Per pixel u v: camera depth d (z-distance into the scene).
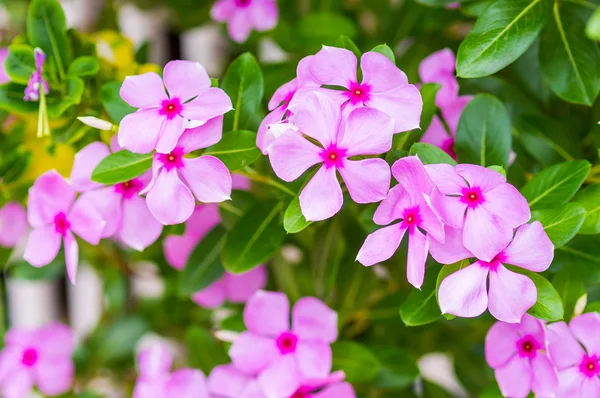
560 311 0.56
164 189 0.57
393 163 0.57
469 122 0.60
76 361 0.76
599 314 0.58
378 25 0.75
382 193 0.55
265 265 0.71
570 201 0.58
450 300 0.55
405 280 0.68
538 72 0.66
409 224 0.55
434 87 0.60
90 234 0.61
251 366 0.63
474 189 0.55
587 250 0.60
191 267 0.67
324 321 0.63
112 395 0.80
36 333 0.72
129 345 0.77
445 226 0.55
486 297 0.55
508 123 0.60
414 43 0.70
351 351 0.64
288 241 0.70
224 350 0.68
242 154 0.58
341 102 0.56
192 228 0.69
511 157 0.62
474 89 0.66
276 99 0.58
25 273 0.74
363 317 0.68
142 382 0.68
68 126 0.63
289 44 0.72
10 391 0.71
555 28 0.61
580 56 0.61
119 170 0.58
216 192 0.57
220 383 0.64
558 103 0.67
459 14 0.70
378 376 0.67
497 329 0.59
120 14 0.83
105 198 0.61
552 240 0.56
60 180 0.61
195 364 0.68
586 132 0.66
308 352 0.62
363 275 0.69
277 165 0.55
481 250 0.54
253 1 0.70
